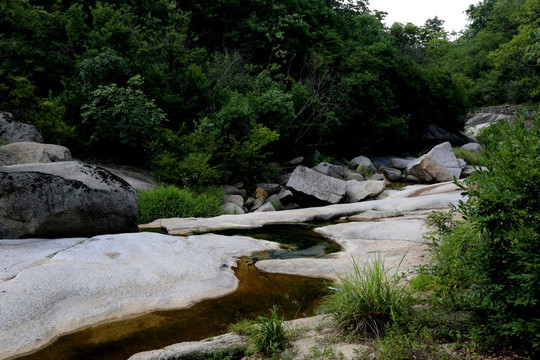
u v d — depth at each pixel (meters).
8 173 6.03
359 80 20.56
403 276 3.88
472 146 23.86
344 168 18.41
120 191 6.96
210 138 12.54
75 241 5.76
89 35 14.42
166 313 3.92
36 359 3.06
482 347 2.53
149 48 14.39
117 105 11.77
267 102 14.62
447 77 29.50
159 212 9.31
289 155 17.25
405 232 6.46
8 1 13.45
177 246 5.84
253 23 20.06
